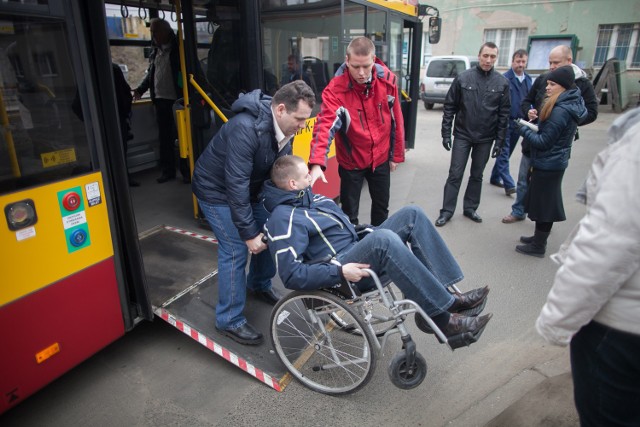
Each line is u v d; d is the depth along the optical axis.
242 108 2.51
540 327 1.44
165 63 5.54
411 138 8.13
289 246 2.32
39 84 2.14
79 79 2.30
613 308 1.32
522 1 18.86
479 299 2.59
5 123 2.03
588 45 18.27
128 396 2.65
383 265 2.29
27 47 2.08
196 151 4.26
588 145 9.41
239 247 2.81
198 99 4.10
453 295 2.54
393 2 6.31
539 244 4.33
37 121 2.15
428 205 5.86
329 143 3.24
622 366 1.34
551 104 3.73
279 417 2.48
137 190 5.76
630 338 1.30
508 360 2.92
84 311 2.48
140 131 6.26
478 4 19.73
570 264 1.31
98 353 3.01
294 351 2.84
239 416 2.49
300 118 2.46
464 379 2.75
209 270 3.55
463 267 4.19
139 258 2.69
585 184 1.53
